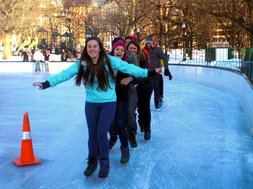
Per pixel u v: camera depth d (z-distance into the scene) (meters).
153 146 6.22
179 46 53.69
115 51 5.16
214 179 4.65
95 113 4.46
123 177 4.70
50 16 56.66
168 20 40.78
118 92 5.01
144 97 6.38
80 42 67.44
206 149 6.05
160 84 10.84
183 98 12.70
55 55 50.09
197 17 39.62
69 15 54.59
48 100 12.00
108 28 43.19
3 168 5.04
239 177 4.73
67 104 11.07
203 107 10.59
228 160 5.45
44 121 8.35
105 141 4.50
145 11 38.44
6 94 13.73
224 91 15.02
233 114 9.42
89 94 4.44
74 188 4.33
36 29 56.06
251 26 29.50
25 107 10.45
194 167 5.12
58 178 4.66
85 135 7.01
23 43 58.03
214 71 16.78
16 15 46.84
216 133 7.25
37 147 6.12
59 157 5.57
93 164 4.71
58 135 6.99
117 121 5.09
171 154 5.76
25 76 24.11
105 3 43.34
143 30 44.81
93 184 4.46
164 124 8.11
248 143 6.48
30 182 4.53
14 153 5.79
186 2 35.88
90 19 46.91
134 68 4.53
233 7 30.77
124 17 38.75
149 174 4.83
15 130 7.43
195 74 19.86
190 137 6.91
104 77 4.30
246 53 12.46
